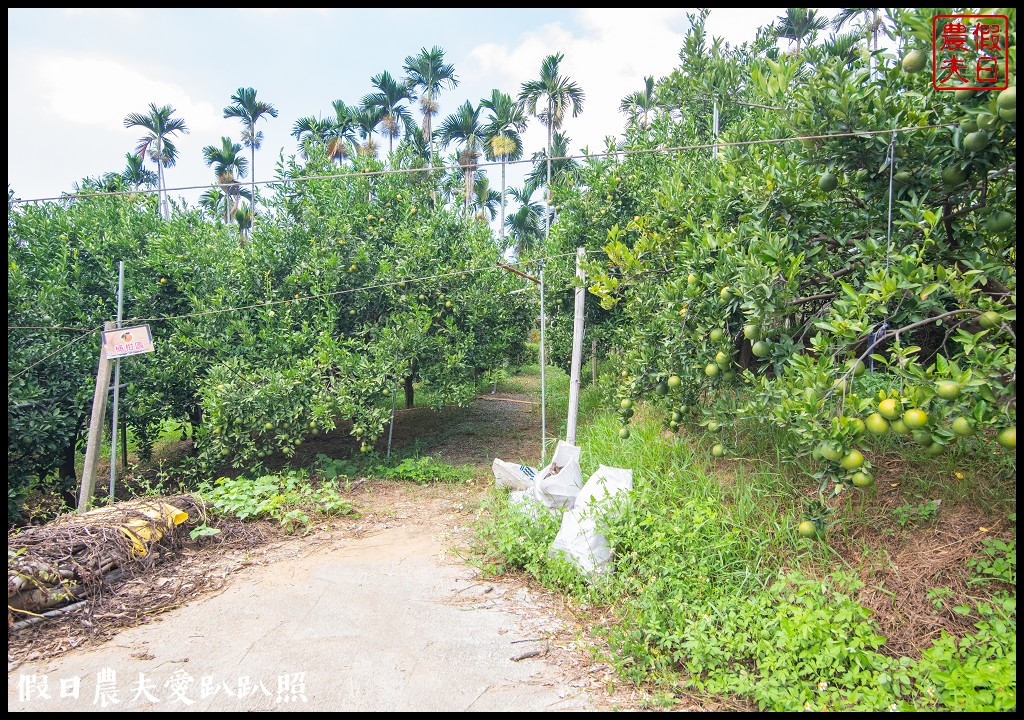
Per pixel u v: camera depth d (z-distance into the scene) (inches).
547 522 213.9
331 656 153.3
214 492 269.1
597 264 284.4
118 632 168.6
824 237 188.1
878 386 174.4
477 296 417.7
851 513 182.7
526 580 198.7
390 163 472.4
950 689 121.2
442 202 464.1
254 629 168.4
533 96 907.4
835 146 165.5
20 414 309.9
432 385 410.0
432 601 184.7
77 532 196.4
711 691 133.7
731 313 193.8
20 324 322.7
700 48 442.0
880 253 155.6
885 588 157.3
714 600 162.1
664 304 231.6
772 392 165.5
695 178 291.0
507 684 140.5
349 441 446.3
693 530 184.2
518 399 590.9
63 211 399.2
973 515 170.7
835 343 173.8
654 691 137.4
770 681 131.5
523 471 299.6
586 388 518.3
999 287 153.6
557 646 157.3
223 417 330.6
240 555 227.1
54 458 348.2
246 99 1032.2
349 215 420.8
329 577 205.2
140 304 380.2
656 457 238.8
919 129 147.3
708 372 197.0
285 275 411.5
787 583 164.1
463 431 461.1
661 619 158.1
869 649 141.5
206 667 148.9
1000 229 145.6
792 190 182.5
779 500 198.4
